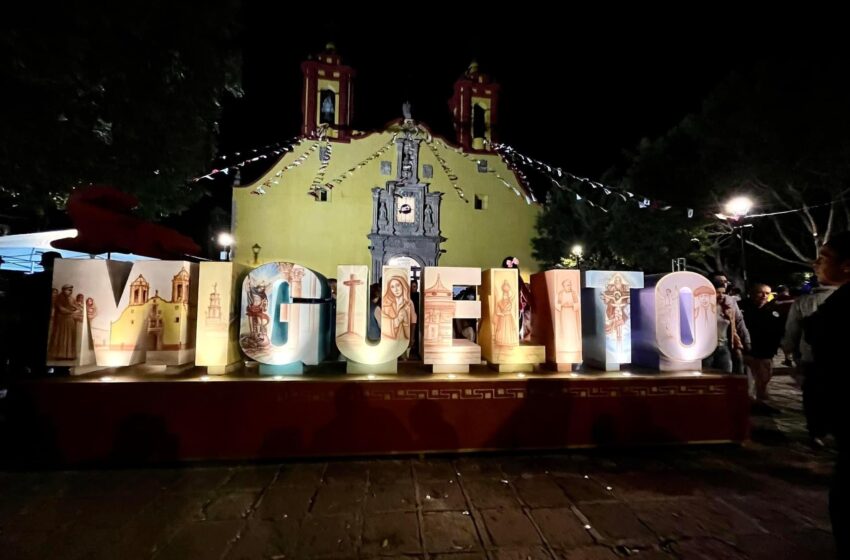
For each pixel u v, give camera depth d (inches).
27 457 141.8
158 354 150.6
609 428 160.1
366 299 160.2
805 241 569.9
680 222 549.6
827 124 418.9
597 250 716.0
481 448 154.6
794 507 122.2
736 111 473.1
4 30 176.7
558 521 114.5
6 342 168.6
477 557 99.7
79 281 150.6
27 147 214.2
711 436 165.3
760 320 225.0
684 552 101.7
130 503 122.5
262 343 153.4
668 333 167.6
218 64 287.9
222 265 154.7
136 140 264.1
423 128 802.8
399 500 124.8
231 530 109.4
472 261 803.4
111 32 216.2
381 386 152.3
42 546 102.4
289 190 770.8
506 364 163.0
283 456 148.4
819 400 71.6
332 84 827.4
